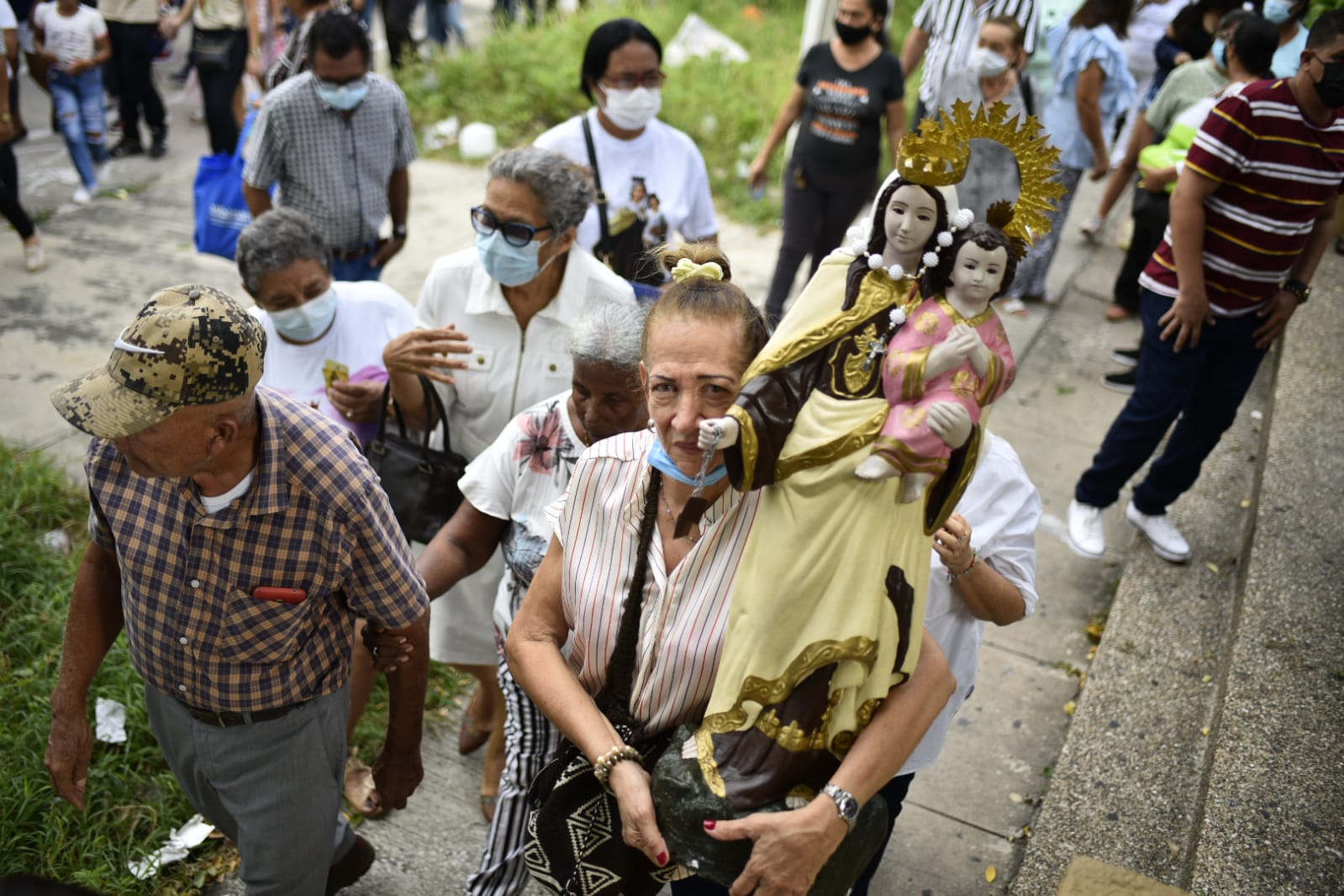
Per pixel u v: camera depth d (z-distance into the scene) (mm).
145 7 7789
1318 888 2537
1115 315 6262
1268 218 3516
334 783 2377
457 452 3166
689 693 1833
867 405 1552
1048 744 3469
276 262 3262
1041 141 1531
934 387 1536
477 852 3148
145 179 7922
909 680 1714
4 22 6094
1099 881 2344
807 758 1653
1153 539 4094
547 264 2898
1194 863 2605
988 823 3186
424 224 7422
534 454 2535
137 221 7250
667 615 1838
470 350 2873
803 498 1590
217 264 6770
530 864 2002
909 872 3014
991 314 1585
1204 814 2732
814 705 1627
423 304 3105
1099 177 6102
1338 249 5875
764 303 6293
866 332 1581
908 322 1562
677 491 1859
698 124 8938
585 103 9117
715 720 1686
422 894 3008
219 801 2414
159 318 1816
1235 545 4168
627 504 1904
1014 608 2230
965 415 1512
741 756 1660
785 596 1600
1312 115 3387
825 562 1576
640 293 3244
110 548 2264
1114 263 7020
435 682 3738
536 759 2480
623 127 4156
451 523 2678
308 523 2072
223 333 1838
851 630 1579
